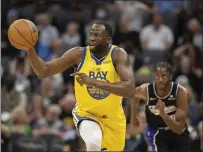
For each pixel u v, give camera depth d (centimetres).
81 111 1188
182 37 2725
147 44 2639
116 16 2755
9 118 1947
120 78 1145
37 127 1994
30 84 2336
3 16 2727
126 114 1822
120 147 1241
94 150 1113
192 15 2798
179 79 2352
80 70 1163
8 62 2502
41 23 2627
